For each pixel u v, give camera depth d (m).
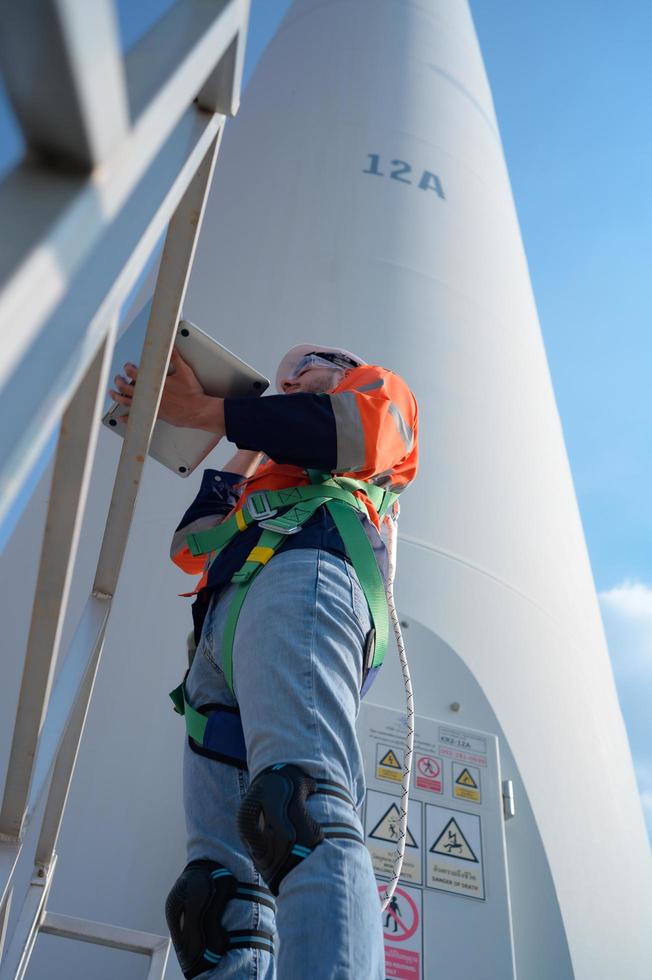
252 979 1.15
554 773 2.68
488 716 2.66
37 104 0.46
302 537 1.28
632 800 3.12
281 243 3.99
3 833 1.21
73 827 2.22
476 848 2.35
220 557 1.35
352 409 1.38
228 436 1.39
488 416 3.65
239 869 1.24
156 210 0.64
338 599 1.21
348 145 4.67
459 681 2.71
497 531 3.25
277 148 4.73
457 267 4.22
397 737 2.51
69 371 0.48
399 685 2.63
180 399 1.42
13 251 0.43
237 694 1.16
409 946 2.13
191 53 0.64
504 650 2.88
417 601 2.84
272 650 1.13
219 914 1.19
